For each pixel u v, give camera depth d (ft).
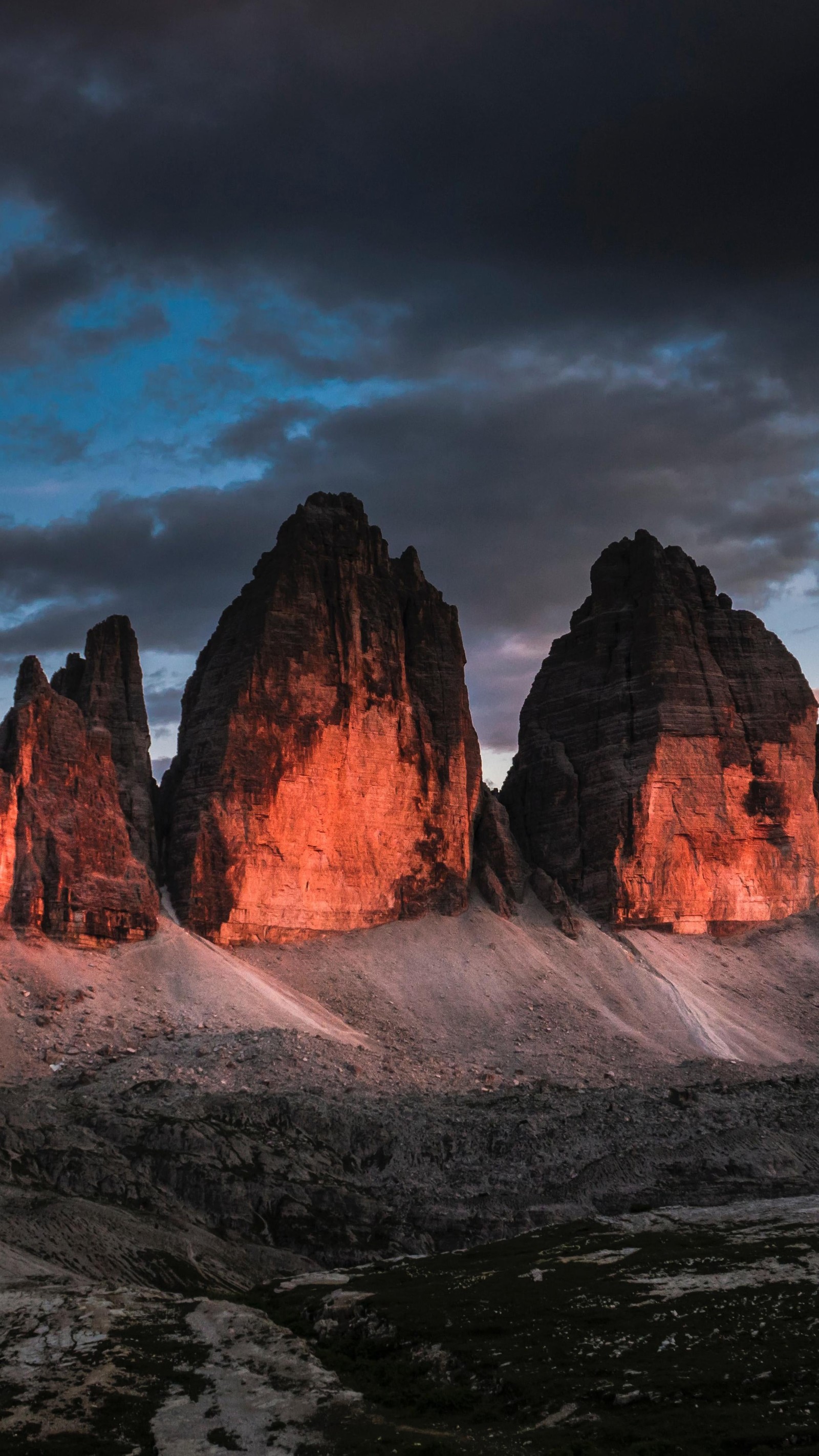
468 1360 258.57
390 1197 423.64
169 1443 210.79
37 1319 269.03
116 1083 497.05
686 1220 384.68
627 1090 538.88
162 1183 406.41
